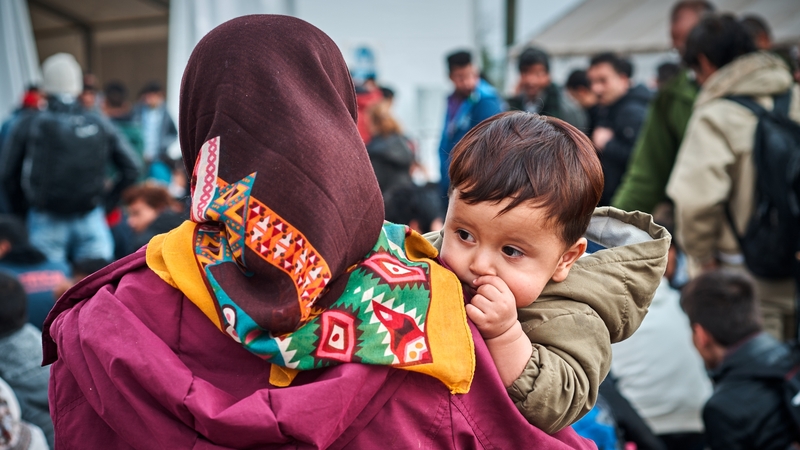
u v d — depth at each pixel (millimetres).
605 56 5027
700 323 2785
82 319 1032
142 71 10594
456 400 1028
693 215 3178
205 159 1002
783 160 2986
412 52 6473
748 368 2641
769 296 3215
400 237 1136
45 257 3809
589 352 1115
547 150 1077
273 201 949
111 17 10445
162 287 1041
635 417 2646
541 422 1075
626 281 1179
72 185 5449
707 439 2686
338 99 1033
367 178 1005
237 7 5031
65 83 5547
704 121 3203
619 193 3816
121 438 1010
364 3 6285
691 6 4023
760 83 3160
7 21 6941
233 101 991
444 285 1057
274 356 954
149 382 946
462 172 1095
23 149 5484
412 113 6609
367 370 971
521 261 1085
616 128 4727
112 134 5840
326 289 996
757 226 3104
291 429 915
